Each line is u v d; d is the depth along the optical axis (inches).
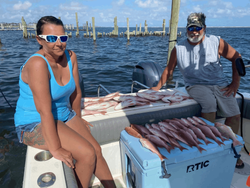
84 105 84.6
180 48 91.0
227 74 376.5
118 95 96.3
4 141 150.3
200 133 68.7
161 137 67.1
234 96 87.5
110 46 983.0
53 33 49.0
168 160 59.1
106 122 73.9
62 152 50.6
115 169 81.0
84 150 52.6
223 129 71.0
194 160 62.4
